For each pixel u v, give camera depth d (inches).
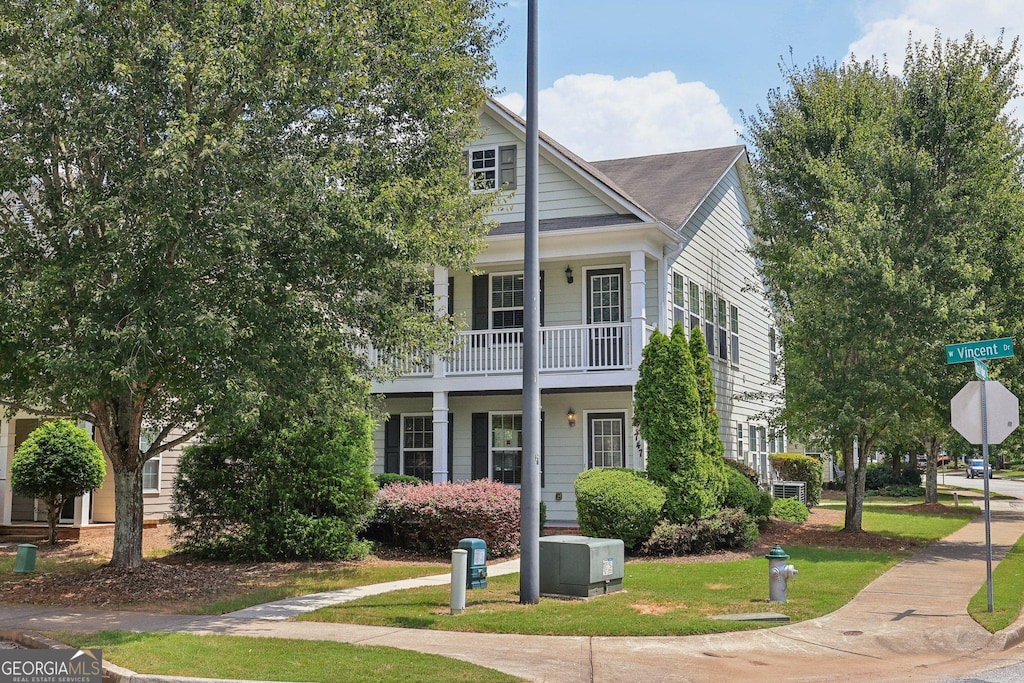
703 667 334.3
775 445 1296.8
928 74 754.8
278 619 415.2
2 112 441.4
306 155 484.1
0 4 430.6
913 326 671.1
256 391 421.4
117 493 534.9
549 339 824.9
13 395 499.5
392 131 528.7
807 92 919.0
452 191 562.9
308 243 439.5
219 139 428.5
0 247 444.1
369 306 489.1
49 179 464.1
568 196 834.2
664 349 682.8
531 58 464.1
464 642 366.3
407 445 900.0
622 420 838.5
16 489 667.4
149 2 442.3
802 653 362.6
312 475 613.0
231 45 438.0
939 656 364.8
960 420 456.8
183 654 330.6
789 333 785.6
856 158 758.5
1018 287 709.3
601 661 337.7
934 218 711.7
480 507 641.6
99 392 421.1
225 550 619.5
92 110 424.2
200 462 627.2
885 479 1622.8
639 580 521.3
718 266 1030.4
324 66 454.9
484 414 880.9
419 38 513.7
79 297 433.4
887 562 607.5
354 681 297.1
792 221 889.5
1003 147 741.3
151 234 409.1
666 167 1066.7
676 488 661.3
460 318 596.4
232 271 428.8
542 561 474.3
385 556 649.0
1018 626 408.2
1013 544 722.8
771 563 459.5
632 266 785.6
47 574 544.1
